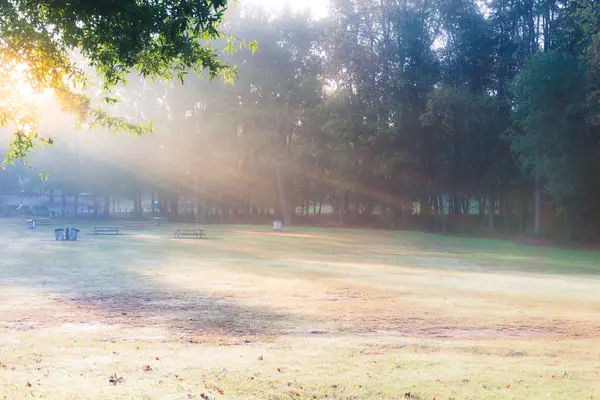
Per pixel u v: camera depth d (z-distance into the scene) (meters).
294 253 35.97
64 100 10.53
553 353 10.02
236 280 21.73
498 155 61.81
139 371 7.84
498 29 65.62
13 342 10.15
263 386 7.08
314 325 13.04
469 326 13.15
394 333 12.22
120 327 12.34
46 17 9.10
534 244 50.88
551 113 47.38
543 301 17.08
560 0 55.03
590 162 48.25
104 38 8.95
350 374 7.84
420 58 65.94
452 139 62.50
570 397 6.67
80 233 56.09
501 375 7.85
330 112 71.38
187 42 9.55
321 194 88.50
